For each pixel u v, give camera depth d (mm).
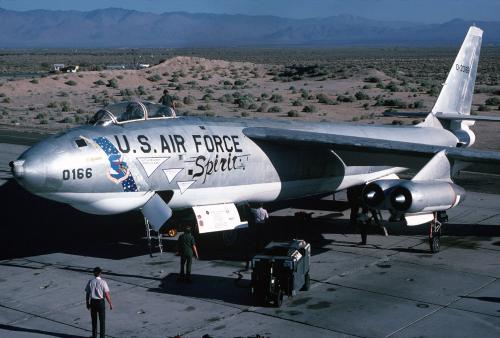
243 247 21891
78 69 142500
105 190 18516
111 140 18719
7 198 31141
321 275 18734
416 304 16281
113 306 16203
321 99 73500
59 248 22125
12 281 18359
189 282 18000
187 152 19984
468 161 21625
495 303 16359
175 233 22375
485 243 22297
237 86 100688
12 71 161000
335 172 24969
